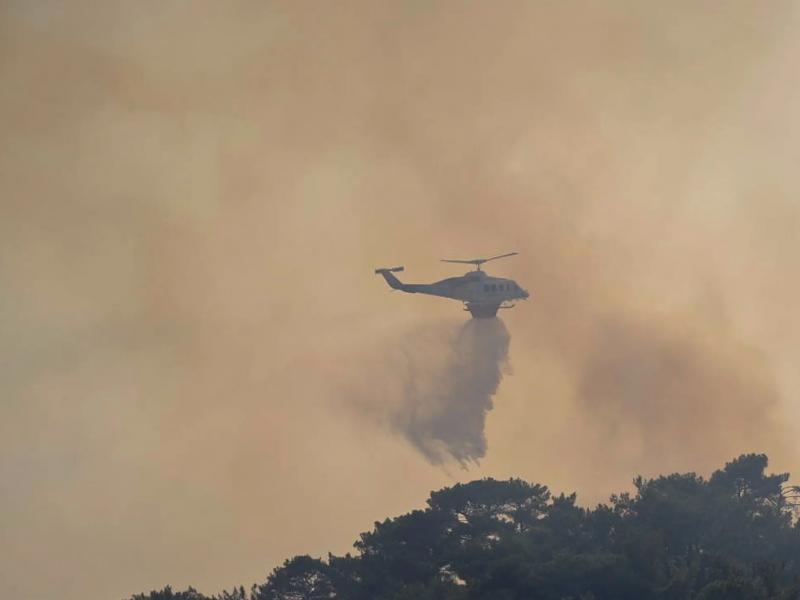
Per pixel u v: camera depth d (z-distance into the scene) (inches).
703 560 3941.9
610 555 3838.6
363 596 4323.3
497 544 4042.8
